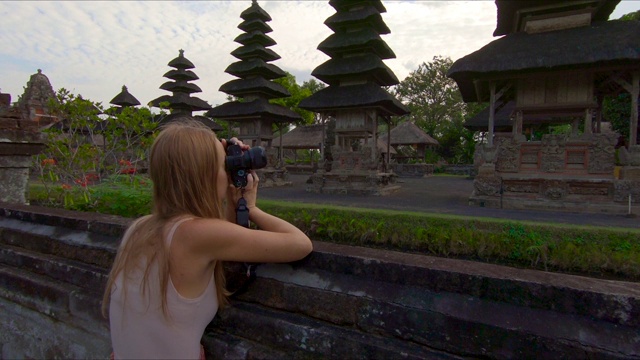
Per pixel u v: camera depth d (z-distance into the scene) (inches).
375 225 253.0
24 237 108.3
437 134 1557.6
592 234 211.0
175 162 52.1
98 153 252.8
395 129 1185.4
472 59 373.7
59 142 233.0
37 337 96.0
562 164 351.3
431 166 1133.1
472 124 789.2
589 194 338.6
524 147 368.2
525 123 764.0
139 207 201.8
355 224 258.5
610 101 681.6
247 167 60.3
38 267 98.7
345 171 535.2
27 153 189.2
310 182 674.2
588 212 329.1
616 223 266.2
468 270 51.8
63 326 89.1
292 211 296.5
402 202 394.3
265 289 64.4
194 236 49.4
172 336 50.9
